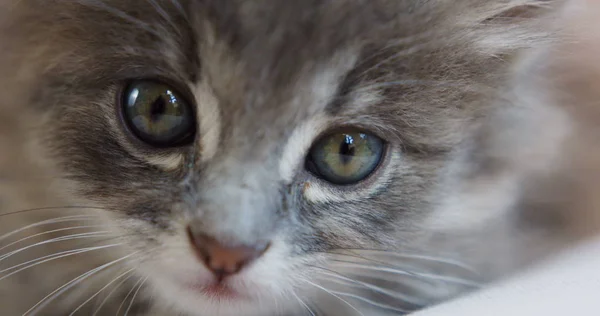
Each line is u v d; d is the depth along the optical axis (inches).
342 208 8.9
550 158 9.7
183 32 8.3
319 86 8.4
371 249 9.0
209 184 8.4
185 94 8.5
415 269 9.4
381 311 9.6
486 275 9.5
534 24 9.2
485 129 9.2
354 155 8.7
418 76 8.7
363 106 8.6
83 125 8.8
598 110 10.2
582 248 8.4
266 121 8.4
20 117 9.0
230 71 8.3
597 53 10.1
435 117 8.9
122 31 8.5
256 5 8.2
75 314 9.6
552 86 9.7
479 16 9.0
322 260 8.9
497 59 9.1
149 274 9.0
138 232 8.7
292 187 8.6
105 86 8.7
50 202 9.2
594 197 10.1
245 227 8.3
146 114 8.5
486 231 9.5
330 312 9.6
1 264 9.5
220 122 8.4
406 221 9.1
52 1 8.8
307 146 8.6
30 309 9.5
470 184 9.3
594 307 7.4
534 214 9.9
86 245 9.3
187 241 8.5
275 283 8.7
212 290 8.7
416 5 8.5
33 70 8.9
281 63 8.3
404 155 8.9
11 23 8.9
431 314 8.0
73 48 8.7
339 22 8.3
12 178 9.3
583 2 9.8
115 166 8.7
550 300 7.6
